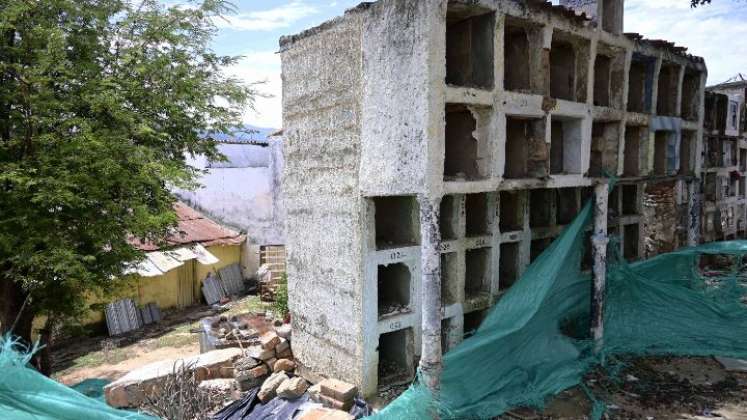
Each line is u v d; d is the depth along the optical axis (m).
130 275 13.69
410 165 7.56
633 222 13.66
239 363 10.60
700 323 11.05
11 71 11.32
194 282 21.38
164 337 17.03
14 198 10.71
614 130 10.91
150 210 13.05
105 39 13.12
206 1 13.76
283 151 10.64
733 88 22.30
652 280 11.02
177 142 14.26
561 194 12.28
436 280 7.51
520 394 8.73
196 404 9.02
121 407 9.60
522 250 10.82
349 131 8.73
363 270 8.68
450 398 7.82
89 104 11.80
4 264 11.60
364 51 8.27
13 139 11.05
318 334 9.87
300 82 9.95
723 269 18.20
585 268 11.20
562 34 9.40
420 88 7.29
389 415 6.83
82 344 16.55
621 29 10.59
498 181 8.32
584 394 9.07
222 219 24.58
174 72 13.55
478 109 8.27
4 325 12.01
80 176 10.83
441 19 7.22
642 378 9.71
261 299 20.91
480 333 8.73
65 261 10.45
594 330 10.17
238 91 14.59
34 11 11.34
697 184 13.88
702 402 8.77
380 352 10.30
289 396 9.05
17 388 4.43
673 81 12.80
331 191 9.27
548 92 9.01
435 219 7.41
